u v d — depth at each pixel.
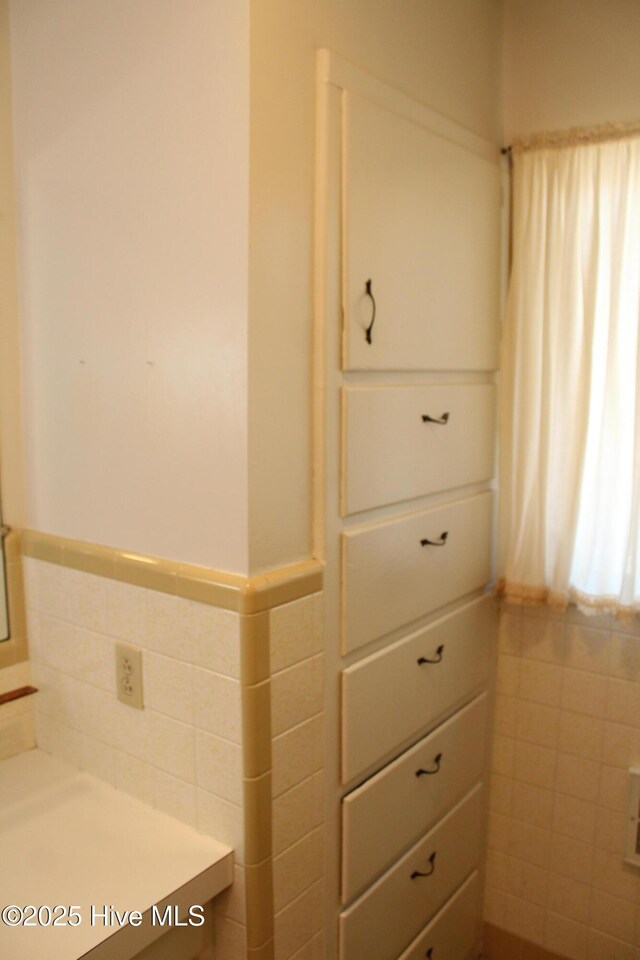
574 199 1.61
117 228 1.23
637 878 1.75
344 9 1.20
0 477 1.46
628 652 1.70
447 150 1.49
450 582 1.63
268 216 1.09
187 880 1.11
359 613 1.33
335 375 1.24
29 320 1.42
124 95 1.19
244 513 1.12
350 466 1.28
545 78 1.66
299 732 1.23
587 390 1.63
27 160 1.37
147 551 1.27
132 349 1.24
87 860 1.16
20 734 1.51
